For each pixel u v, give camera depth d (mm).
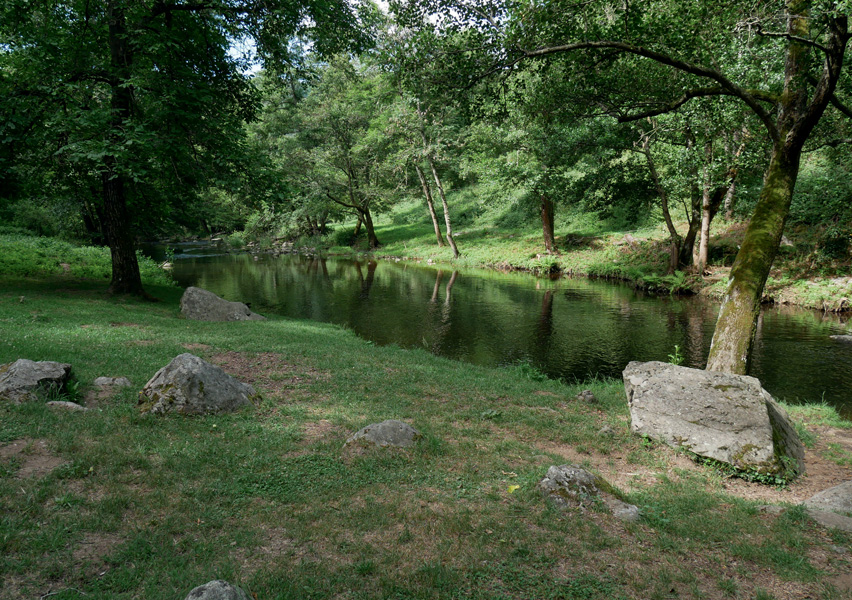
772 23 9594
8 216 36219
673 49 9820
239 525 4195
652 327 18141
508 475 5672
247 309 16656
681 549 4316
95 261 25469
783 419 7352
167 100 14156
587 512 4863
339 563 3750
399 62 11273
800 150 9617
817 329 17438
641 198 28703
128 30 14977
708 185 20609
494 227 46094
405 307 21906
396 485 5129
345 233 55000
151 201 20750
